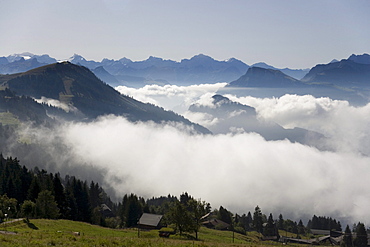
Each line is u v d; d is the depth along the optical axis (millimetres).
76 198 131625
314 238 190500
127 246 50406
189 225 102188
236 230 170750
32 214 96125
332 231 194250
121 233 85000
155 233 100438
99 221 133250
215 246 58188
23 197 123312
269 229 190375
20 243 45062
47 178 124688
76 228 80250
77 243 48594
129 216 141875
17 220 76750
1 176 129000
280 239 177000
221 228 164875
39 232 59844
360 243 165000
